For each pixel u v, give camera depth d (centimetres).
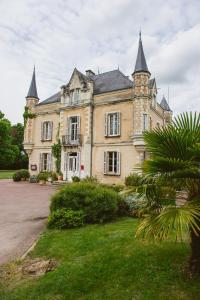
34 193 1504
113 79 2178
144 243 488
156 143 332
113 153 1886
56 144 2214
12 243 599
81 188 784
